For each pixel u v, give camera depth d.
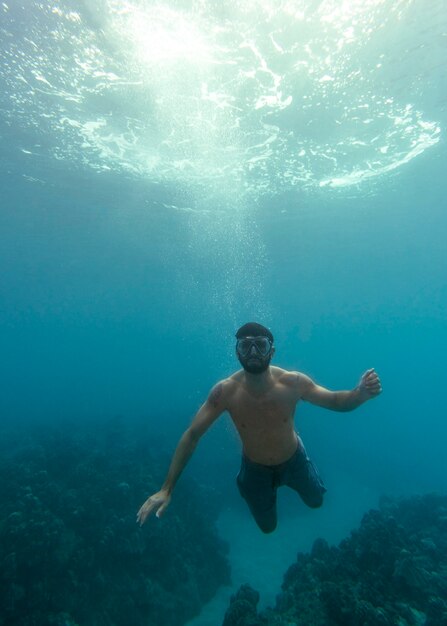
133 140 13.60
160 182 17.64
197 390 59.94
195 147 14.07
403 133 13.98
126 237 26.77
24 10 8.33
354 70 10.21
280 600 9.20
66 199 19.91
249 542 16.11
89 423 31.44
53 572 8.95
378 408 68.31
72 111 11.87
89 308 66.44
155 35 8.72
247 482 3.48
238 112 11.77
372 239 30.02
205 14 8.14
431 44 9.48
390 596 7.70
